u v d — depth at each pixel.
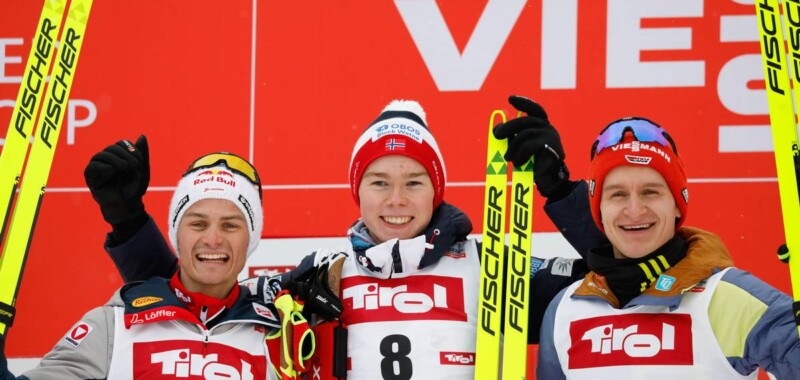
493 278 13.18
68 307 19.23
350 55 19.88
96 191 13.26
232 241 12.95
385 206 13.23
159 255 14.07
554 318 12.79
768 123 18.91
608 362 12.14
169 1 20.17
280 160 19.61
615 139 12.50
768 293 11.73
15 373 19.02
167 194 19.61
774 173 18.78
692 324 11.95
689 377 11.80
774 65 12.57
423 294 13.07
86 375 12.30
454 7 19.81
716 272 12.26
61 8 13.91
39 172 13.30
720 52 19.16
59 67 13.76
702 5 19.27
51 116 13.55
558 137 13.09
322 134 19.67
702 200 18.81
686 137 19.02
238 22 20.08
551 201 13.73
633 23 19.36
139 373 12.38
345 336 12.93
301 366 12.51
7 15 20.14
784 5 12.66
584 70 19.39
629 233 12.33
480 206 19.23
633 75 19.27
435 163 13.52
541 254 18.77
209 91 19.91
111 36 20.11
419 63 19.73
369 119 19.69
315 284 12.98
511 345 13.11
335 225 19.36
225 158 13.41
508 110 19.45
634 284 12.18
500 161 13.71
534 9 19.61
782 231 18.62
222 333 12.77
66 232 19.45
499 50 19.62
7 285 12.70
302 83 19.84
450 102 19.58
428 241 13.09
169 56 20.03
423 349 12.78
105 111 19.88
